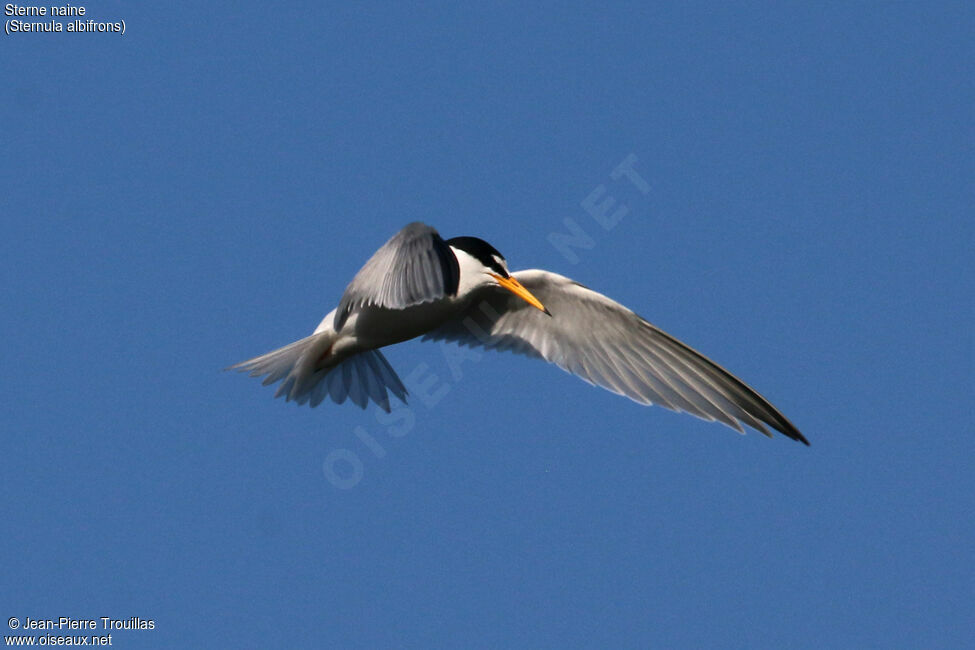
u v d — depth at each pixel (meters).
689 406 11.85
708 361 11.60
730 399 11.59
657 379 12.00
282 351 11.05
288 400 11.74
